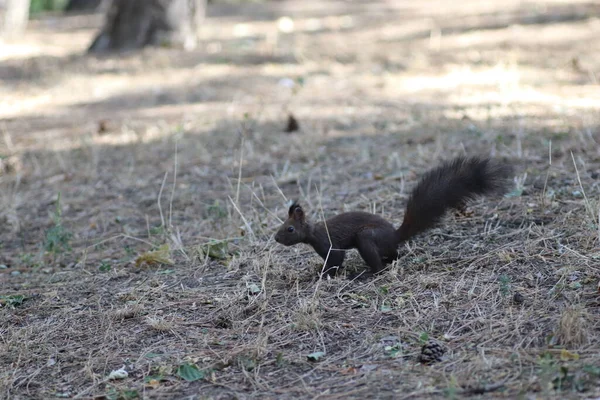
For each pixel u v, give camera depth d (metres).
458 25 30.64
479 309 7.88
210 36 32.84
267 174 13.86
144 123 18.31
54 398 7.14
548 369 6.33
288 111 18.08
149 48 27.97
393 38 29.09
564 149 12.64
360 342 7.55
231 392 6.89
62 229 11.17
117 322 8.58
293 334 7.85
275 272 9.35
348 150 14.52
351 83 20.89
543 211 10.12
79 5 53.34
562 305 7.68
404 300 8.25
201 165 14.81
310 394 6.68
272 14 43.97
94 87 23.05
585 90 17.17
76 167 15.52
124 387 7.18
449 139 14.22
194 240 11.10
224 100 20.08
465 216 10.37
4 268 10.97
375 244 8.97
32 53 30.09
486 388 6.35
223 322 8.28
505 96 17.31
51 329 8.62
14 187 14.88
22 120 19.91
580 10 29.75
